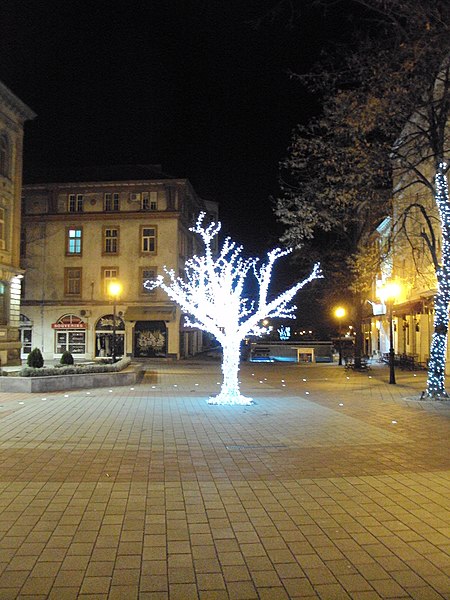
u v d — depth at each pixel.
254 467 8.34
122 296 47.66
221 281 16.78
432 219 26.09
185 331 51.22
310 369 33.59
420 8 14.19
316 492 7.06
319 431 11.41
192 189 52.12
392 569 4.80
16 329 37.09
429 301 27.38
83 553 5.08
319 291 37.59
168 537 5.49
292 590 4.41
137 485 7.32
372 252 21.23
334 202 17.45
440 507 6.48
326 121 16.59
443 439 10.59
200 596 4.30
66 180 49.25
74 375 20.19
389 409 14.80
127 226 47.94
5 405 15.23
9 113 36.22
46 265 48.47
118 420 12.70
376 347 49.03
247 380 25.31
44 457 8.89
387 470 8.20
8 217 36.62
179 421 12.62
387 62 15.40
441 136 17.02
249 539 5.46
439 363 16.91
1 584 4.46
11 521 5.91
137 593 4.33
